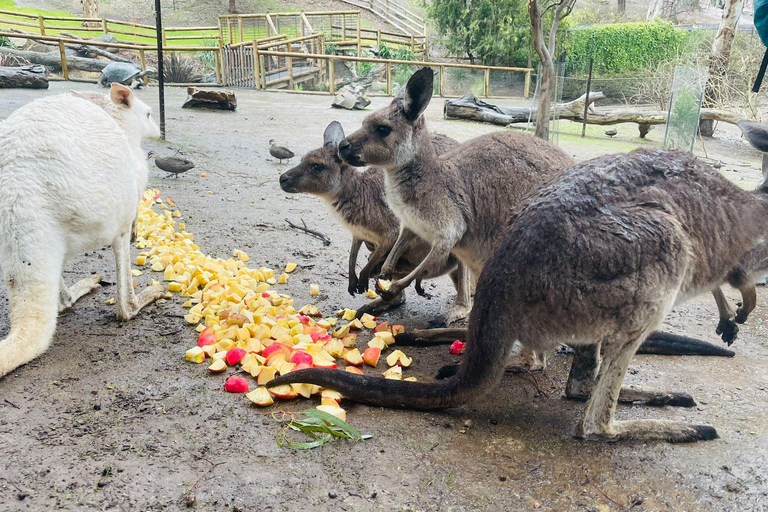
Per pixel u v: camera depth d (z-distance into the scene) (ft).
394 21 126.11
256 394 11.84
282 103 65.46
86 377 12.45
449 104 58.65
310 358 12.94
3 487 9.16
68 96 13.94
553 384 13.57
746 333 16.76
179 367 13.12
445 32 92.84
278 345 13.51
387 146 14.88
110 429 10.78
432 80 14.88
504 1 85.97
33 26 97.50
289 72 80.02
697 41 85.35
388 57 96.37
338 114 57.88
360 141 14.94
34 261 12.00
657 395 12.37
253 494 9.38
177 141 39.75
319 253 21.83
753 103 57.62
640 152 11.68
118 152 13.65
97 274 17.46
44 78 60.49
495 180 15.40
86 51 87.45
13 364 11.57
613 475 10.18
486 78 78.33
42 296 12.09
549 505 9.48
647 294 10.12
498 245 11.24
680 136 42.09
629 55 84.64
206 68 96.84
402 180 15.29
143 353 13.62
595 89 70.64
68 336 14.21
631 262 10.07
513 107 59.52
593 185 10.81
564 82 70.95
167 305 16.37
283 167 34.86
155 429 10.87
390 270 16.48
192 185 29.73
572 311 10.32
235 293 16.20
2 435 10.37
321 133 46.47
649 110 61.05
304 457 10.34
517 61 88.53
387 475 10.02
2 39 87.35
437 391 11.45
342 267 20.75
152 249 20.20
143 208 23.44
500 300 10.73
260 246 22.03
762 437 11.35
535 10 41.39
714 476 10.15
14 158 12.21
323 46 93.25
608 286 10.12
